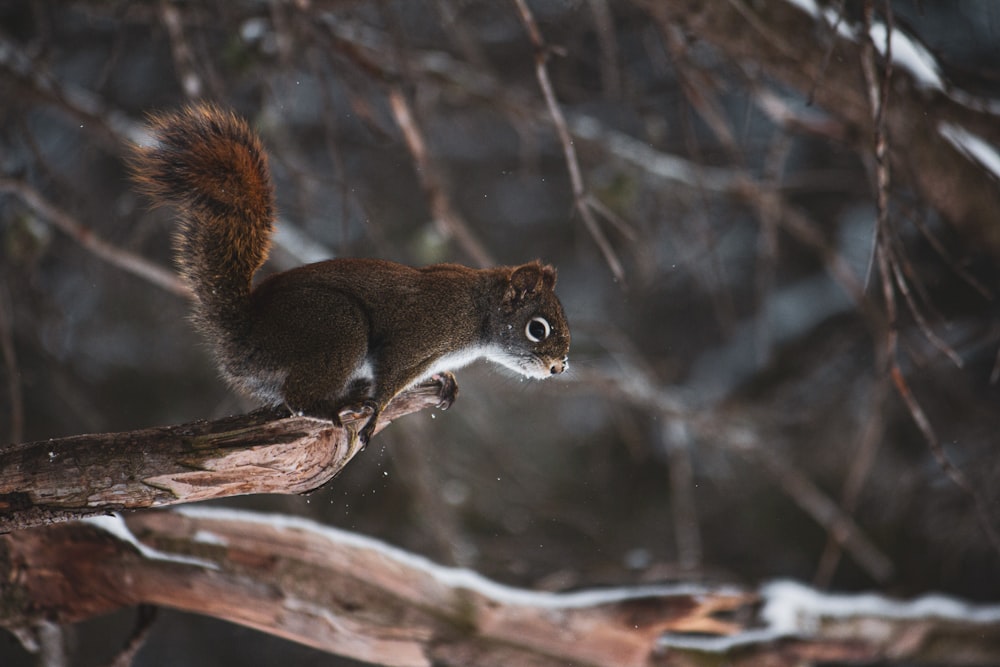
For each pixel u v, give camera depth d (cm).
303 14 1008
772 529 1788
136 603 759
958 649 1049
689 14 1026
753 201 1340
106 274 1423
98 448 561
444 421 1587
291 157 1266
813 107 1259
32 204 1112
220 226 640
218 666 1817
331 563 773
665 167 1352
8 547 710
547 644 815
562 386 1357
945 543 1517
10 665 1324
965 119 1126
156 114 662
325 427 616
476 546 1442
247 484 601
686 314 1908
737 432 1352
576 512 1566
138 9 1172
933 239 848
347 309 643
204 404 1681
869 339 1695
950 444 1514
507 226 1939
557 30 1322
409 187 1686
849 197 1750
